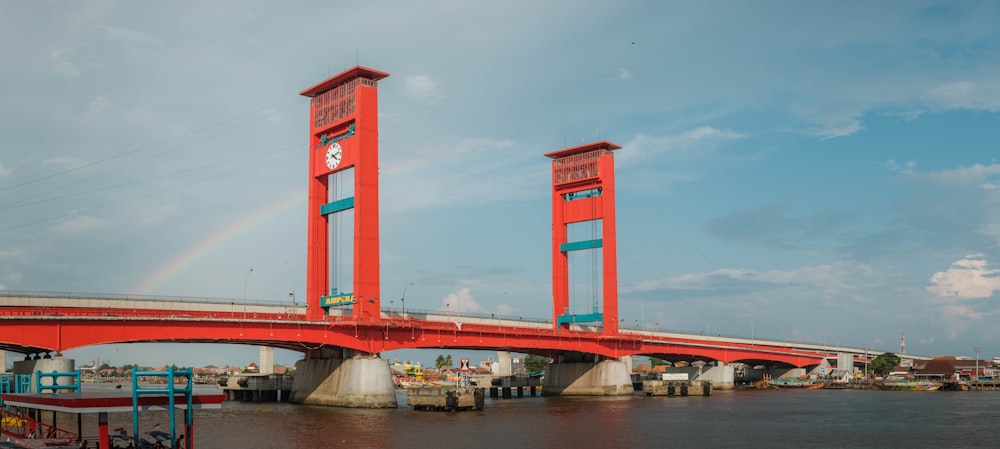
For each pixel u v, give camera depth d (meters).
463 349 153.88
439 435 93.88
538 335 161.88
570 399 169.75
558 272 184.00
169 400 57.88
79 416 60.69
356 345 129.38
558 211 185.38
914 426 109.94
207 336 113.19
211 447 81.81
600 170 179.88
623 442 90.06
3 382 88.44
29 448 56.91
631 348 187.25
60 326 101.50
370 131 134.12
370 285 131.38
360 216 131.25
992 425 112.19
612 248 180.38
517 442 88.75
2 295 112.69
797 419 119.94
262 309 139.38
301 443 85.31
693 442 90.75
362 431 96.50
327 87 140.12
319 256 138.62
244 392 167.62
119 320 105.75
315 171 140.12
